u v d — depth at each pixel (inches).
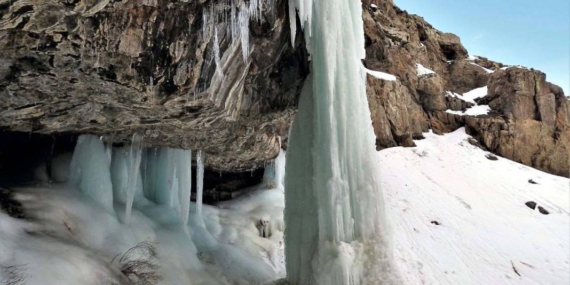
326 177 287.3
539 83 928.9
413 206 618.5
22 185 250.7
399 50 972.6
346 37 304.5
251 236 427.2
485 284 447.2
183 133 298.5
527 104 909.2
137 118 246.5
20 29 149.3
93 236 246.7
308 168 304.7
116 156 324.8
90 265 206.2
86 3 144.9
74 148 309.4
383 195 303.6
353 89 301.4
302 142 312.3
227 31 198.5
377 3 1037.2
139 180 350.0
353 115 300.0
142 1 159.3
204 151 378.3
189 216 392.5
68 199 257.0
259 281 330.3
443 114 951.0
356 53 319.0
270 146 434.0
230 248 370.6
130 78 188.9
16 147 283.0
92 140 286.2
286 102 326.6
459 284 438.9
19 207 222.8
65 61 172.2
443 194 671.1
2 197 224.8
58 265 188.2
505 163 815.7
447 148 855.7
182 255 302.5
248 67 248.7
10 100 196.4
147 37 173.6
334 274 262.7
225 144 361.4
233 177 537.0
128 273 236.2
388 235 294.8
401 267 452.1
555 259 510.6
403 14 1096.8
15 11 138.9
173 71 193.6
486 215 614.9
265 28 230.1
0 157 271.3
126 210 283.4
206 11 183.0
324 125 292.4
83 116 234.4
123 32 165.9
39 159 286.2
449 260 487.5
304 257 291.4
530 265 494.9
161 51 182.2
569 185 743.1
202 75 205.8
